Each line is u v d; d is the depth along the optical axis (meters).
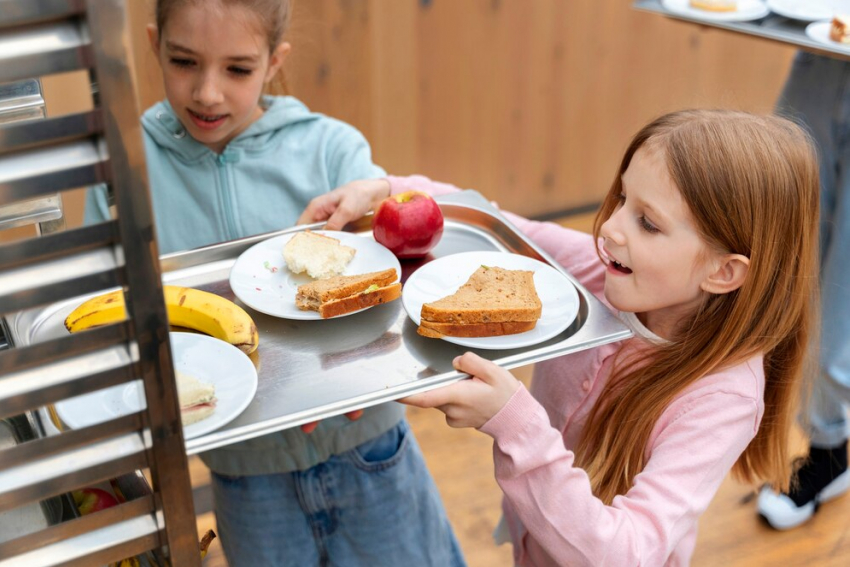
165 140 1.19
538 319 0.78
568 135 2.55
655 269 0.82
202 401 0.64
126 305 0.46
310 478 1.06
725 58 2.65
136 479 0.64
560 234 1.12
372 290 0.80
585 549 0.76
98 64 0.39
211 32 1.03
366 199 1.01
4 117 0.67
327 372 0.72
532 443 0.75
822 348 1.54
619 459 0.88
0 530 0.61
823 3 1.72
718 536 1.57
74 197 1.62
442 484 1.65
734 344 0.85
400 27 2.15
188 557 0.55
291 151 1.23
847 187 1.52
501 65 2.34
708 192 0.79
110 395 0.65
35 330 0.76
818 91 1.54
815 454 1.59
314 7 2.01
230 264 0.90
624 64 2.51
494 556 1.50
